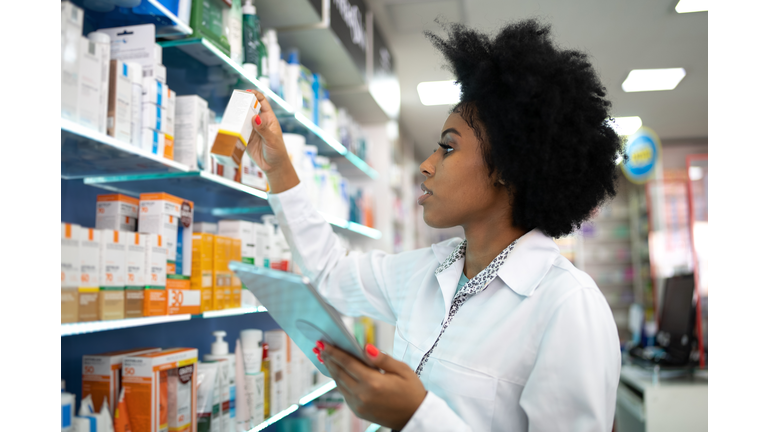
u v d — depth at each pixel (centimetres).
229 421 167
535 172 105
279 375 203
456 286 113
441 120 609
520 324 99
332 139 281
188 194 185
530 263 104
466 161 110
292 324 93
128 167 141
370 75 344
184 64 176
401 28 398
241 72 181
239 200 199
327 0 260
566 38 430
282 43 275
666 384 316
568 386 88
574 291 94
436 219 114
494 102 106
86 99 118
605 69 492
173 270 145
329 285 142
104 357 131
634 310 519
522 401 92
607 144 112
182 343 197
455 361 102
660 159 736
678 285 377
